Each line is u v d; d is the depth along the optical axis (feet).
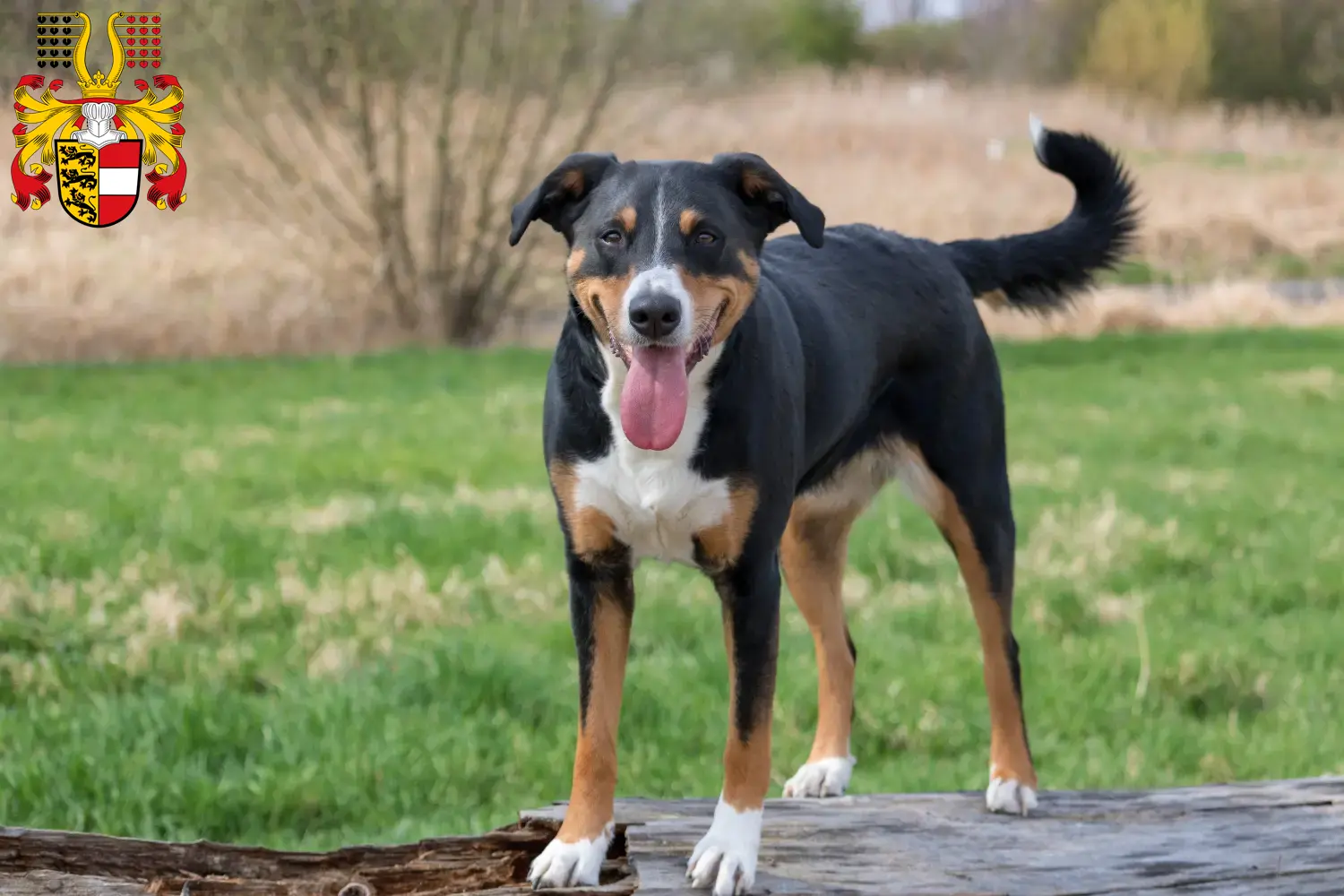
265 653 18.86
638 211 11.62
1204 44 106.01
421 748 16.01
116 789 14.52
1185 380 42.75
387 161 53.93
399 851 11.71
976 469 14.70
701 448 11.56
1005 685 14.06
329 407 37.65
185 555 23.21
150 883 11.10
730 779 11.42
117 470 29.45
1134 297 57.88
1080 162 16.87
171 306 50.88
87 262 53.16
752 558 11.84
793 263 14.05
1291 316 57.16
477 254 52.06
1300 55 109.60
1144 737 17.07
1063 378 43.01
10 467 29.50
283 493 27.96
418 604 20.92
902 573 23.88
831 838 12.09
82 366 45.01
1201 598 22.31
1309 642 20.36
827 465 14.33
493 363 46.11
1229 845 11.94
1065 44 115.65
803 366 12.84
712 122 72.18
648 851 11.53
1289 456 32.86
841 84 93.45
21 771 14.76
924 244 15.28
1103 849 11.93
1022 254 16.70
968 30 119.85
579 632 11.94
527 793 15.51
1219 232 70.64
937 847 11.96
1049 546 24.63
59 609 20.07
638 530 11.89
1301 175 82.33
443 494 28.14
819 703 15.53
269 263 55.21
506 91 50.67
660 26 52.03
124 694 17.63
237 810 14.67
